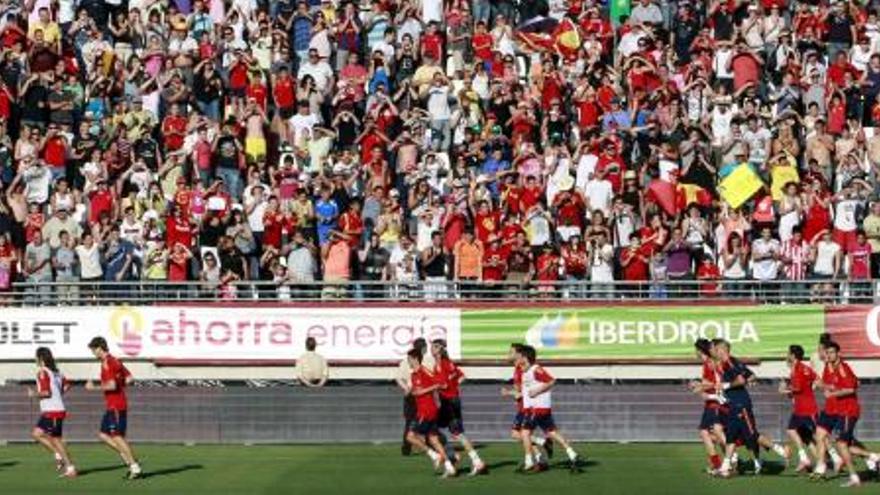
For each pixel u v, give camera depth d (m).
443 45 134.38
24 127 123.19
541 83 127.31
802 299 109.62
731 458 88.06
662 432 104.44
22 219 117.50
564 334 108.69
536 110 126.88
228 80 129.62
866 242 113.81
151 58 130.25
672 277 112.62
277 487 84.94
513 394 90.69
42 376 89.44
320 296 111.50
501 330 108.75
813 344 108.00
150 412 104.94
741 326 108.38
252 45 133.25
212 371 109.06
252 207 117.94
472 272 112.62
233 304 109.31
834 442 85.94
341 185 118.69
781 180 119.94
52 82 126.69
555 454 98.38
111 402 88.56
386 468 92.19
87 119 125.19
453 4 135.25
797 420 89.25
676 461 94.81
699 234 113.94
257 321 109.12
